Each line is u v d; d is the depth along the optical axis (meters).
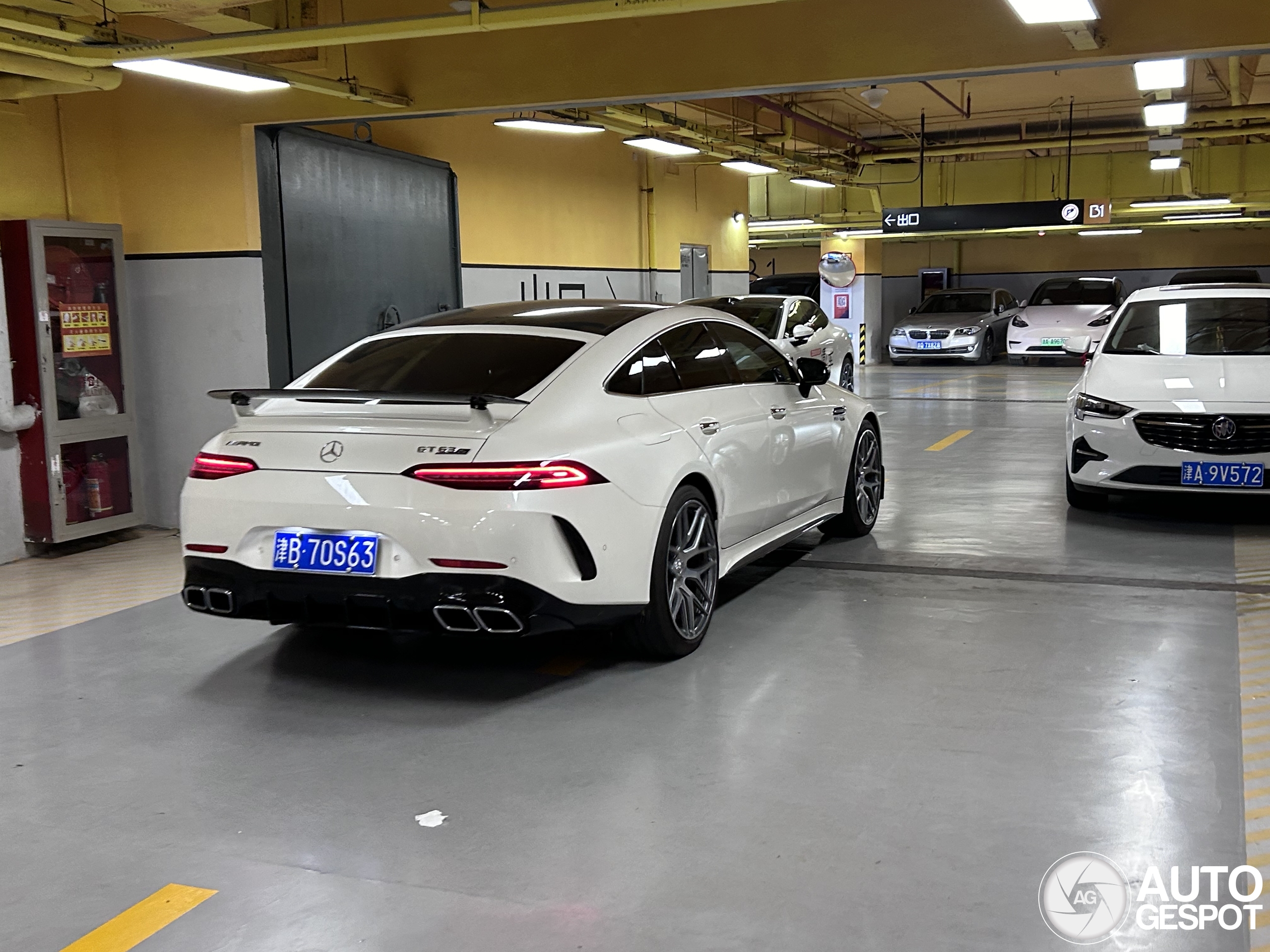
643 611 4.15
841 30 6.45
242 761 3.48
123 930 2.51
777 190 24.78
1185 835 2.86
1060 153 22.22
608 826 2.97
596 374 4.16
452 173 9.34
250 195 7.20
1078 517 7.07
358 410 4.02
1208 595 5.16
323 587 3.75
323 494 3.76
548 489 3.67
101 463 7.20
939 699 3.87
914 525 6.91
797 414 5.48
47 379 6.70
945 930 2.44
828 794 3.14
